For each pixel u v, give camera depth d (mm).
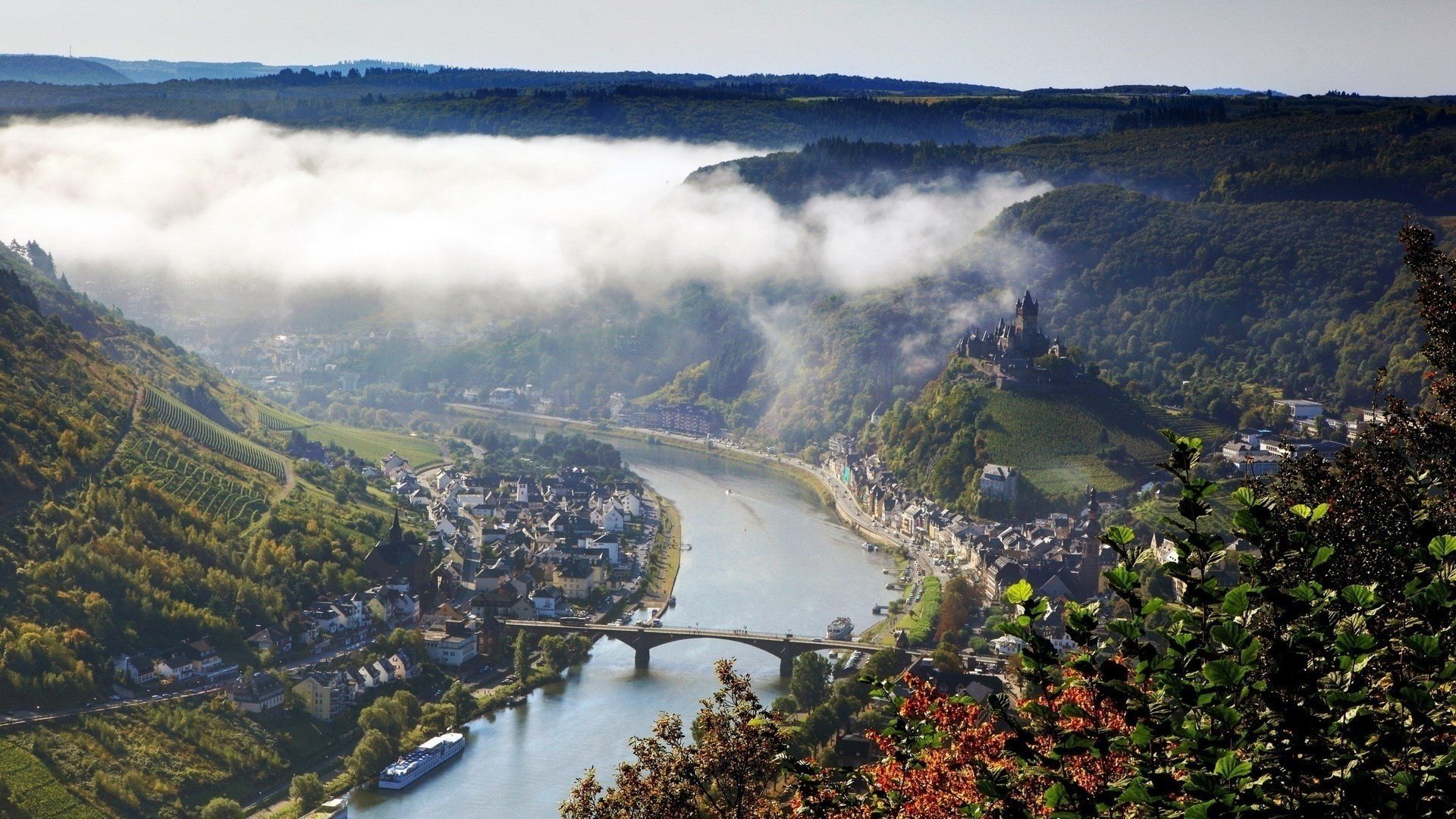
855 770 79312
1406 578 82438
